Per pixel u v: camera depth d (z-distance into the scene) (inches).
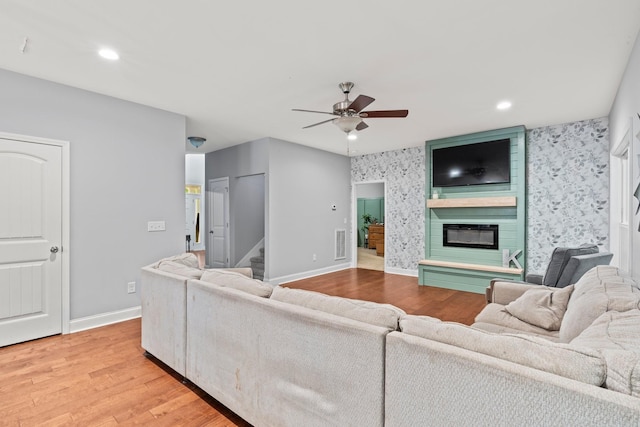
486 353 38.5
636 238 95.9
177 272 90.4
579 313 64.2
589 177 164.7
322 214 246.7
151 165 144.9
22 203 112.4
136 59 102.0
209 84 120.6
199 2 74.3
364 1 73.9
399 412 43.1
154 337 94.3
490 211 192.2
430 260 209.9
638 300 56.0
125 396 79.0
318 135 199.9
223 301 70.1
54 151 118.7
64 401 76.8
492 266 185.8
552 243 175.2
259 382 62.4
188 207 416.8
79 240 124.4
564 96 132.0
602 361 32.8
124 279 136.1
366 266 282.5
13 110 110.1
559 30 85.3
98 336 117.9
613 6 75.2
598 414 29.3
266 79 116.0
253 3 74.6
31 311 113.6
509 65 105.1
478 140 191.2
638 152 91.9
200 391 81.6
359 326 47.8
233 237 239.3
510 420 34.3
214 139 212.2
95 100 128.3
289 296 62.9
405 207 241.9
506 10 77.1
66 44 92.7
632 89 97.3
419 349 41.2
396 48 94.8
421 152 233.1
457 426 38.0
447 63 104.0
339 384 49.8
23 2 73.9
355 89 124.6
